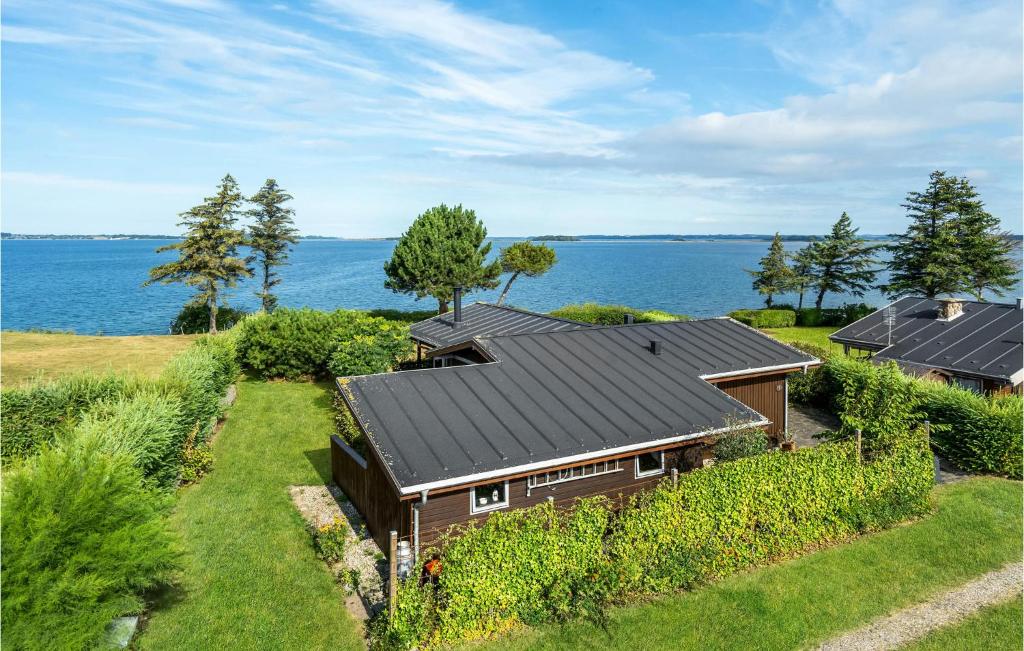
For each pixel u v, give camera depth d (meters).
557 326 22.91
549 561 9.41
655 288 95.56
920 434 13.45
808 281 53.00
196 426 15.00
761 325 45.78
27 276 112.88
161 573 8.78
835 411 21.34
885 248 47.06
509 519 9.39
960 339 21.78
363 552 11.84
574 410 13.17
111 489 8.20
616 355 16.70
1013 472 15.18
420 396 13.09
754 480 11.16
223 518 12.82
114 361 26.81
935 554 11.69
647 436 12.38
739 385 17.67
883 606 10.11
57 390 13.62
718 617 9.68
